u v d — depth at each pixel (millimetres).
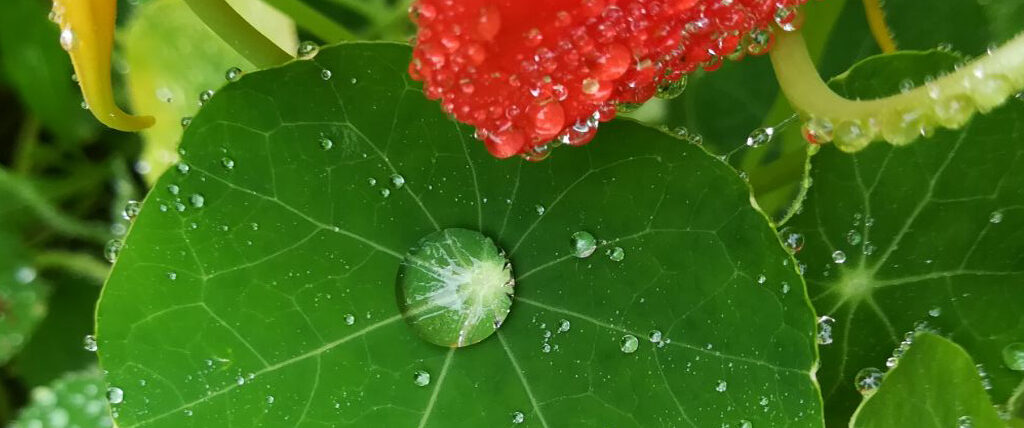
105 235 204
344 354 143
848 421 154
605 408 143
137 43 174
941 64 149
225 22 150
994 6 176
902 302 154
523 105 122
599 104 123
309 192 142
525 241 145
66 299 203
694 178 141
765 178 166
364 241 143
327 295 143
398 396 143
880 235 152
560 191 144
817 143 137
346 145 141
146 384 140
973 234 151
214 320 141
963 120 129
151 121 143
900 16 181
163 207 139
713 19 126
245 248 141
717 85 191
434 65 118
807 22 166
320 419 142
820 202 151
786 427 139
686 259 141
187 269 140
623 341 143
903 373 141
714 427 141
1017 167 148
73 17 134
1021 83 127
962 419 140
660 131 141
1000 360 152
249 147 140
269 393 141
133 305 139
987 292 152
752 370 140
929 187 150
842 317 155
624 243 143
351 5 194
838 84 149
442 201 144
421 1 117
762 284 139
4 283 197
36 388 199
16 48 199
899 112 131
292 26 180
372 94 141
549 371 144
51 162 206
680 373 142
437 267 144
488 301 145
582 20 119
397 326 144
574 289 144
